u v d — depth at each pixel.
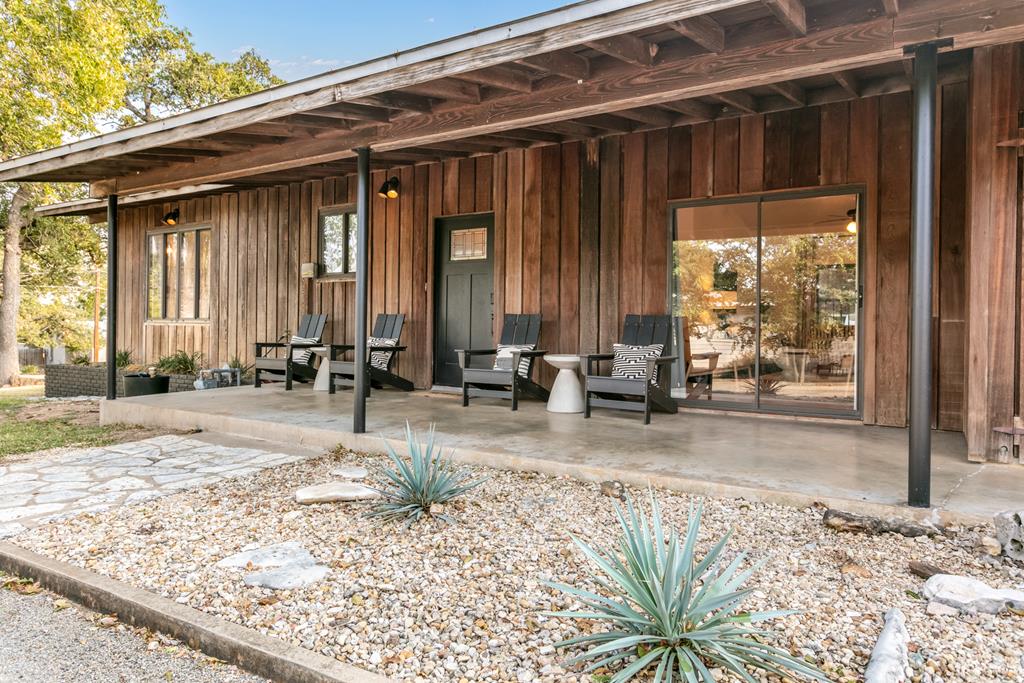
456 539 2.89
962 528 2.81
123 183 6.62
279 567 2.63
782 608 2.20
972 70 4.05
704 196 5.81
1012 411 3.74
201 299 9.91
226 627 2.18
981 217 3.77
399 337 7.57
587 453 4.08
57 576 2.67
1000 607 2.11
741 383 5.75
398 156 7.18
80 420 6.96
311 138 5.16
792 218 5.50
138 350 10.72
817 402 5.43
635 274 6.18
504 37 3.43
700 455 4.02
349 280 8.23
